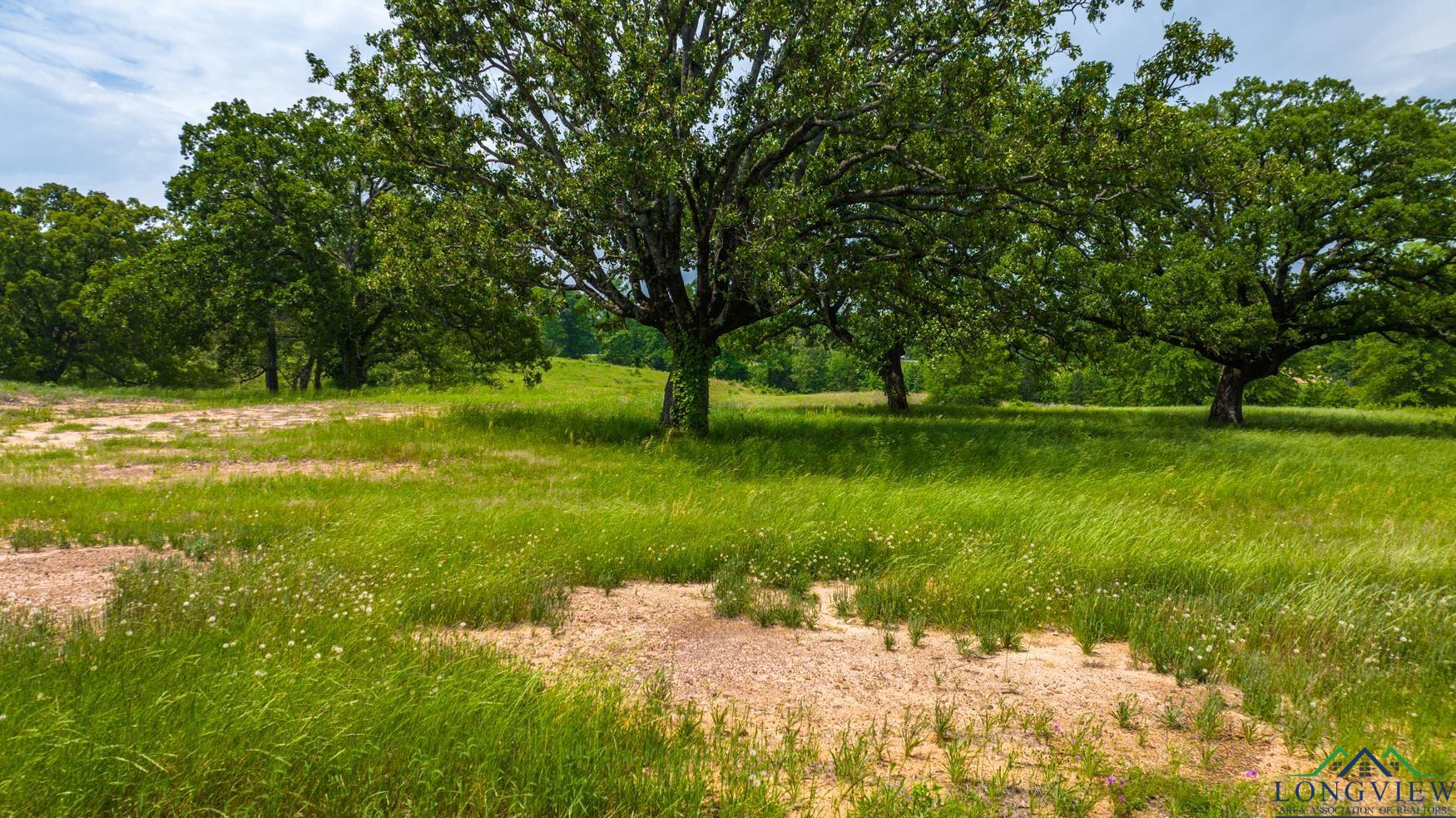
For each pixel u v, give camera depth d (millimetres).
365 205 31969
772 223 14328
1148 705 4148
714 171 15438
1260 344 23531
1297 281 24953
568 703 3645
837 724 3859
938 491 10281
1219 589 6238
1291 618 5285
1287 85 24484
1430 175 22109
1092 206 14273
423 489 10328
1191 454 14547
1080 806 2912
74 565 6355
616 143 14078
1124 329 23703
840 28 13500
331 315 29141
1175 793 3041
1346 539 7906
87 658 3893
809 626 5562
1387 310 22906
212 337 32750
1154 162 13180
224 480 10688
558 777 2840
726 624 5594
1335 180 21984
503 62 16359
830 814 2908
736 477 12305
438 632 5086
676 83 15727
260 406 23234
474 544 7148
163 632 4473
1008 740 3660
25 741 2861
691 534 7887
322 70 16406
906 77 12758
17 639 4184
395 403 25266
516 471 12164
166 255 29109
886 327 19219
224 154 28984
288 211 29703
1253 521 9047
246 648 4062
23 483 9828
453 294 24281
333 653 4098
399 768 2959
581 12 13945
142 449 13570
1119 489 10953
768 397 53344
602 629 5391
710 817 2846
